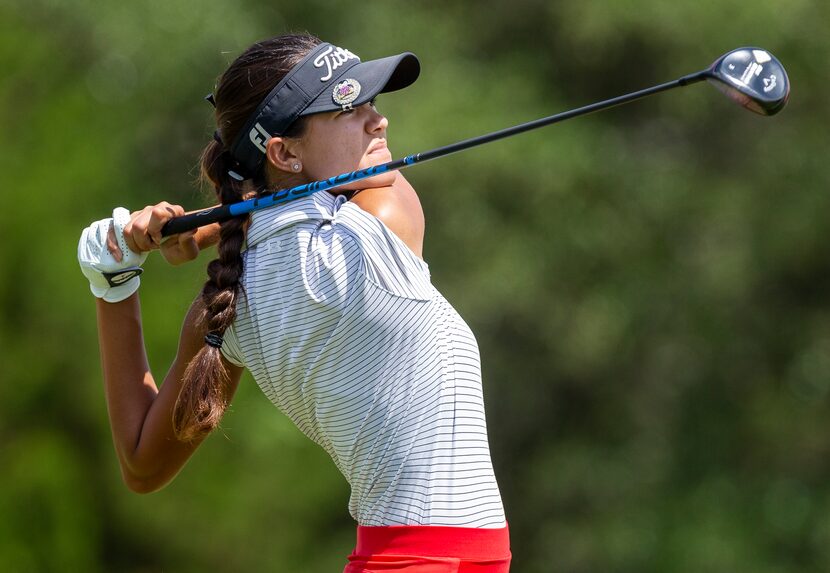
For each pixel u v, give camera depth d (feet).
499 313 149.18
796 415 161.27
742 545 153.07
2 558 113.50
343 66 33.50
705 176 157.48
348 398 31.32
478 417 31.83
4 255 116.16
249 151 33.81
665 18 142.92
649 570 153.79
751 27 143.74
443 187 142.00
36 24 135.74
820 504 156.76
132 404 35.81
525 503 162.81
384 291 31.22
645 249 154.10
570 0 148.56
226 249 32.42
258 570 122.72
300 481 122.21
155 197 139.95
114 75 143.95
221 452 118.11
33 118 124.88
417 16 153.38
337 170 33.55
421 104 142.61
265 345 32.17
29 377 115.34
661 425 163.22
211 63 143.84
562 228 146.51
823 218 153.28
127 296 35.63
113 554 120.67
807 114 154.40
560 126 148.05
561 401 163.32
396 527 30.96
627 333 152.87
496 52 157.48
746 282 156.87
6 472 115.14
